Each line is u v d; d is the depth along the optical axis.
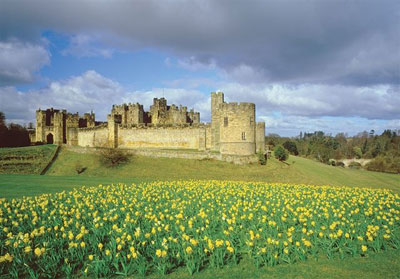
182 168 56.22
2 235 17.84
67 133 93.81
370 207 23.42
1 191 35.25
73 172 55.84
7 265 14.79
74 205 24.33
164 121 96.19
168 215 20.14
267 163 60.75
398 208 26.39
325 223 20.16
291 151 128.25
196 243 15.69
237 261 15.74
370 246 17.75
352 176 59.03
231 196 29.34
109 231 18.36
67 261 14.35
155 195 29.58
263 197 28.83
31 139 102.56
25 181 43.59
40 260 14.37
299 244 16.19
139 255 14.78
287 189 33.59
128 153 63.03
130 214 22.42
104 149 62.44
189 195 29.08
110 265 14.73
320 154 125.69
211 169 55.62
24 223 20.62
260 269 14.91
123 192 31.14
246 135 62.34
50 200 27.41
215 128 70.75
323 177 54.91
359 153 144.38
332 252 16.92
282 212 22.53
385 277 14.14
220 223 21.61
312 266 15.23
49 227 18.59
